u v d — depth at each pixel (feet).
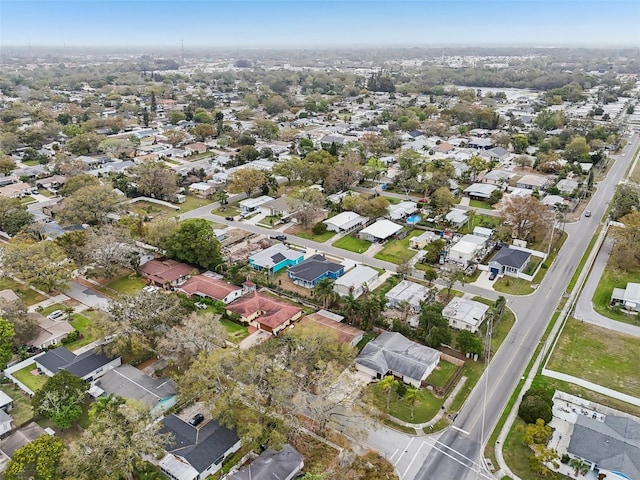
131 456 178.50
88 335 276.62
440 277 338.34
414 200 488.02
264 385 214.28
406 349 253.03
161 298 266.36
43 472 171.01
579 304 308.60
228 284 320.91
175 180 503.61
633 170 582.35
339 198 481.05
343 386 214.48
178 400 221.46
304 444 203.00
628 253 341.62
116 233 342.64
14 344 257.34
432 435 208.33
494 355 260.01
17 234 364.99
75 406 206.49
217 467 192.75
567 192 488.02
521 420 215.31
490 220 440.04
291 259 359.87
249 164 590.96
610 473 181.47
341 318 287.07
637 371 247.91
